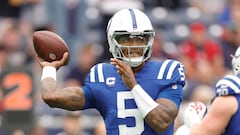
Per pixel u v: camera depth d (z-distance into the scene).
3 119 24.14
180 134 16.86
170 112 15.52
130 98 15.88
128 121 15.83
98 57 33.53
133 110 15.83
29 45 33.56
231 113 15.98
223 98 16.05
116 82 16.03
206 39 34.41
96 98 16.08
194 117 16.75
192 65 32.28
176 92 15.89
